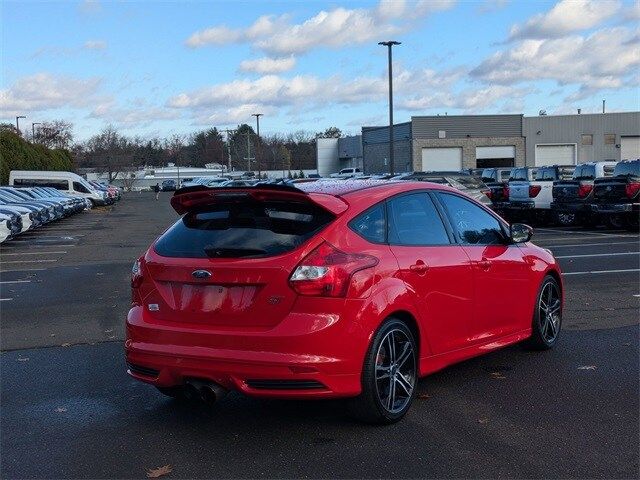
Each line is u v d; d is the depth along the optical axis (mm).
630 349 7230
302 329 4609
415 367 5395
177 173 99312
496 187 25922
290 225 4938
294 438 4969
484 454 4613
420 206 5828
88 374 6777
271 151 91125
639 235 19609
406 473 4352
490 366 6703
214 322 4867
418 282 5355
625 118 58875
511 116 57938
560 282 7465
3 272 15016
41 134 93312
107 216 38250
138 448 4879
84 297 11305
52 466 4605
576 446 4723
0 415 5633
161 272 5102
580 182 21734
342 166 83062
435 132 56969
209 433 5129
